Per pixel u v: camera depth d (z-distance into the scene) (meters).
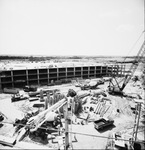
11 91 39.31
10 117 22.98
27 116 21.86
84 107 27.52
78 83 52.12
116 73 74.38
